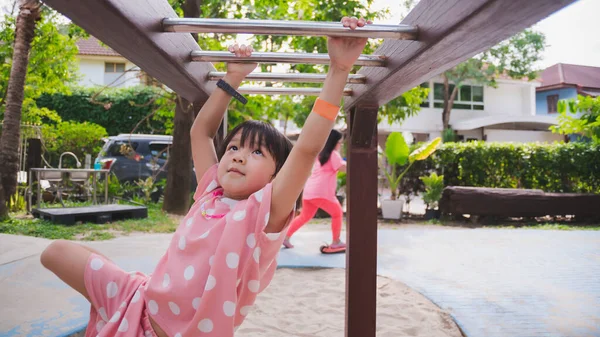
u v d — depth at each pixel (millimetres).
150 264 3703
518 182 9445
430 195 8539
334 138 4363
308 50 7641
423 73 1102
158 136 9648
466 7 691
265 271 1150
